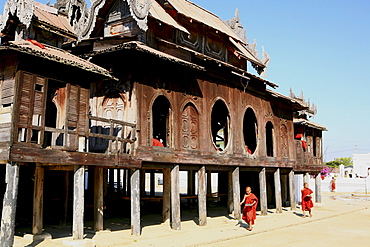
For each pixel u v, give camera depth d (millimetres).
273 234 16156
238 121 19750
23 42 11828
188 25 17703
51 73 11430
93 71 11922
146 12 14234
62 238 13109
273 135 22984
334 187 48000
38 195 13070
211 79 18266
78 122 11992
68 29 14742
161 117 19984
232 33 20797
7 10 12594
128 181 20906
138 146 13984
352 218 22219
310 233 16625
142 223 17609
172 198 15680
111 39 15047
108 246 12117
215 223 18016
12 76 10664
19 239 12867
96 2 15156
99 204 14883
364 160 78562
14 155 10008
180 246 12477
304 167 26438
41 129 10883
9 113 10422
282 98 23156
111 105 14852
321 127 29188
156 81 15195
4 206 9867
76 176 11812
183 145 16188
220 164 17938
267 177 28031
